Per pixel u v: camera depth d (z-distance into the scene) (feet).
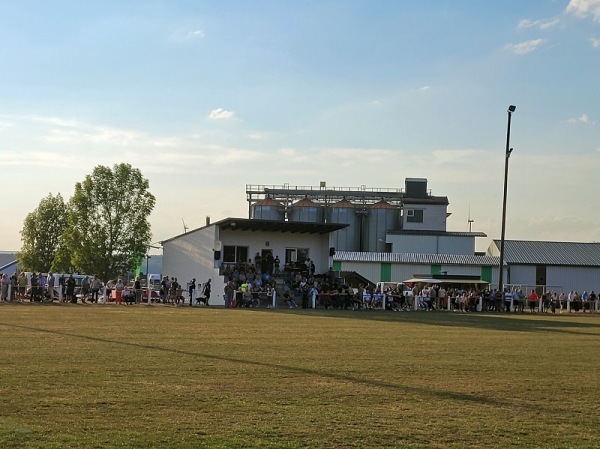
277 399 43.86
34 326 92.22
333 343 79.15
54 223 332.80
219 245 194.80
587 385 52.34
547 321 143.95
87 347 67.97
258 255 206.08
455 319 142.41
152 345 71.36
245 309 163.12
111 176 231.09
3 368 53.06
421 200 342.23
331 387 48.55
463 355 69.92
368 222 330.54
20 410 38.99
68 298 171.12
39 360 57.82
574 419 40.65
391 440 34.96
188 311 145.18
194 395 44.39
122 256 231.50
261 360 61.46
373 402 43.83
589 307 210.18
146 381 48.83
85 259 228.22
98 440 33.35
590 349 80.23
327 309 176.55
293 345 75.46
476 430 37.45
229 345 73.61
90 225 230.27
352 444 34.04
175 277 194.80
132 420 37.45
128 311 137.69
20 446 32.01
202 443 33.35
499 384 51.80
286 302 187.21
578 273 293.84
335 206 330.75
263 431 35.83
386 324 118.11
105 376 50.44
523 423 39.34
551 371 59.52
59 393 43.78
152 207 234.99
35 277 169.17
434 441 35.09
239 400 43.24
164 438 34.01
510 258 295.07
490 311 195.00
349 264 287.89
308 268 201.36
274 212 335.26
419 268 288.92
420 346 78.23
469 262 291.17
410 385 50.29
